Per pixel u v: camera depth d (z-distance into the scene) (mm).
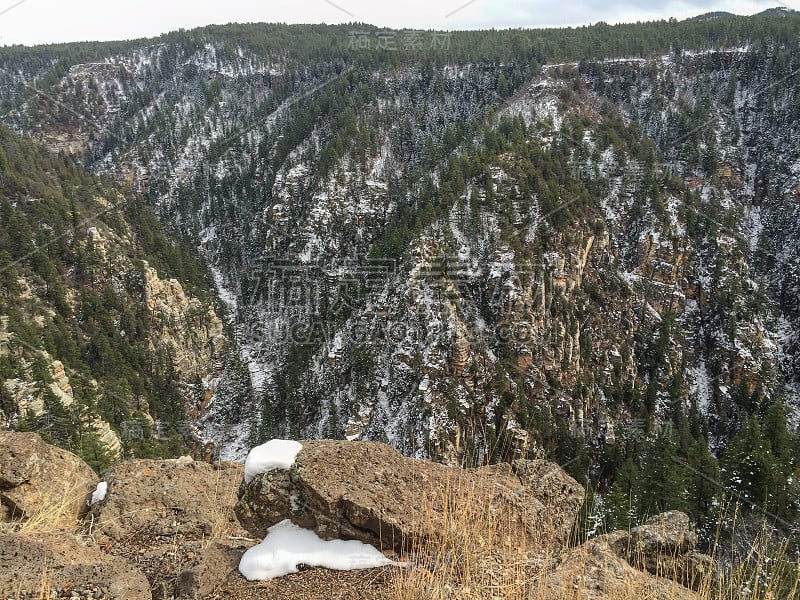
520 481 10203
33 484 10359
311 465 8562
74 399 53156
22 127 187000
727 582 7840
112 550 9242
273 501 8500
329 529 8000
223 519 10086
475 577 7098
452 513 8078
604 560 8055
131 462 11500
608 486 66188
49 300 69438
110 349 70188
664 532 9094
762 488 38844
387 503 8070
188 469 11625
